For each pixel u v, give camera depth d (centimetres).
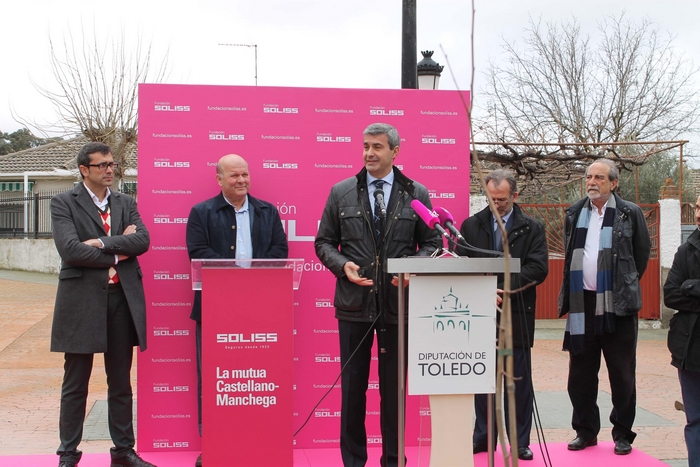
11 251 2211
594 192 469
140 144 475
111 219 432
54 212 418
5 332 1081
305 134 490
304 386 489
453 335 315
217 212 451
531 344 463
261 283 371
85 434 562
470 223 471
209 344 367
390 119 498
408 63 660
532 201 1492
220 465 368
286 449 372
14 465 448
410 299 313
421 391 314
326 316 491
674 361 412
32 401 672
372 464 453
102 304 416
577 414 492
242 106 484
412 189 411
